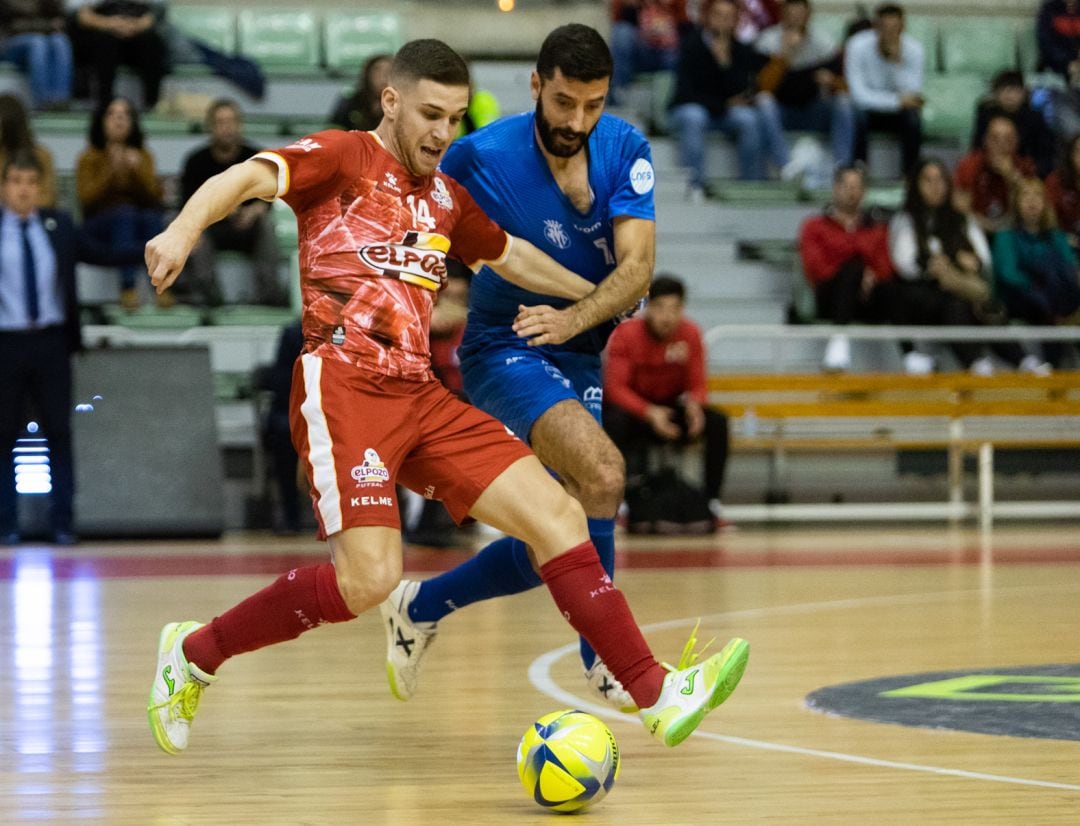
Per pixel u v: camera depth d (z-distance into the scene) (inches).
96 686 288.7
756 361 834.8
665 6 940.6
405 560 585.0
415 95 213.9
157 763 217.5
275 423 677.3
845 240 789.9
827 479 786.2
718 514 708.7
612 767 185.3
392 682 266.5
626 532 709.3
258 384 707.4
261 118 890.1
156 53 853.2
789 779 202.2
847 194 790.5
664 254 852.6
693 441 685.9
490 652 345.4
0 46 850.8
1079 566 562.6
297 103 916.0
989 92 965.8
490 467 216.1
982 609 424.5
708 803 188.5
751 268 854.5
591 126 252.1
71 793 196.2
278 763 218.1
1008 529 765.9
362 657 337.4
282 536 691.4
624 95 936.9
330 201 215.0
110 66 837.2
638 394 685.3
